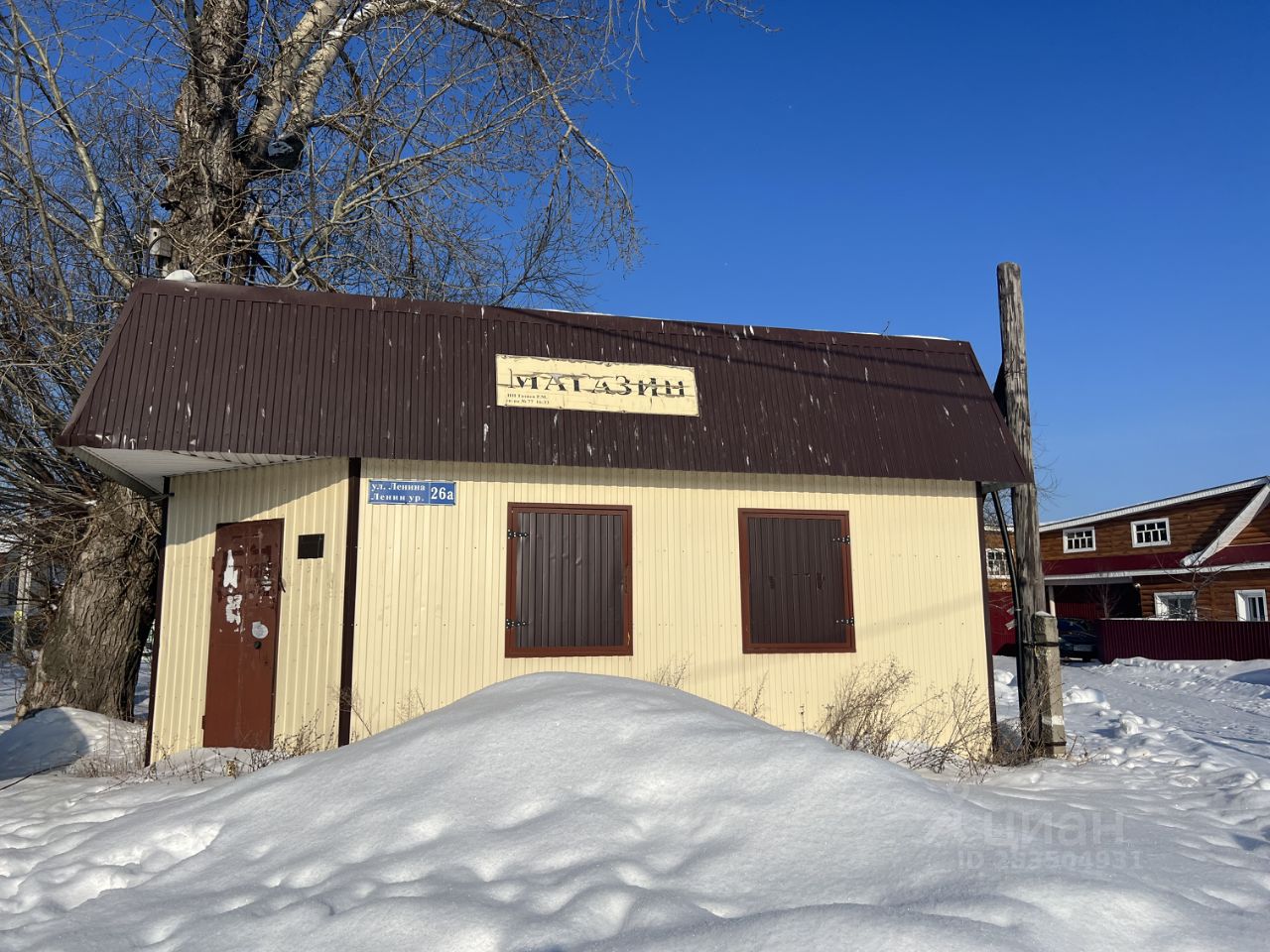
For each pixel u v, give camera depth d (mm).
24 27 12141
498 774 5180
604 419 9328
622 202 16297
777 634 9688
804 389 10172
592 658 9141
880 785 4633
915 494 10336
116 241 14953
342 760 5902
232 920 4047
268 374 8641
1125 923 3555
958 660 10148
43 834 6168
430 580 8805
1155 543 33562
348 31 14586
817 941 3324
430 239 15742
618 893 3939
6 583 14648
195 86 13398
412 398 8883
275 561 9047
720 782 4852
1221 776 8305
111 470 9258
